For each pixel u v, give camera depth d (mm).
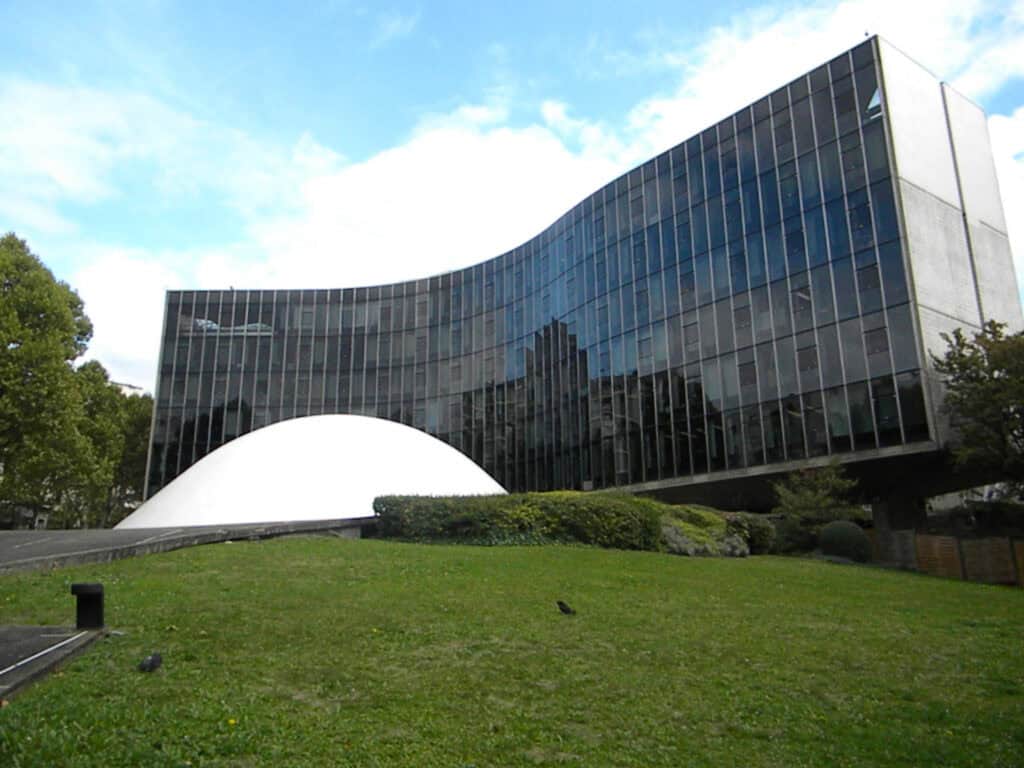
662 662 8938
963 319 30047
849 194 31047
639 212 39625
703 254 36062
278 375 53438
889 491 32469
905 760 6465
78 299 34562
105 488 45750
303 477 20906
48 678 7098
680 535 20312
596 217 42219
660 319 37531
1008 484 27219
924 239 29828
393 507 19578
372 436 23406
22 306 29703
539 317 46688
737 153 35406
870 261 29922
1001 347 24297
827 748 6648
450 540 19203
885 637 10766
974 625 12023
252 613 9820
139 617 9297
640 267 39062
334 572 13000
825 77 32625
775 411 31844
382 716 6848
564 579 13883
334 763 5824
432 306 52906
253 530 16812
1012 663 9516
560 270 45031
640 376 38094
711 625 10945
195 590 10930
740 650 9641
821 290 31188
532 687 7852
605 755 6309
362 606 10586
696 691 7996
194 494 20891
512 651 9016
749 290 33781
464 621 10211
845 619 11992
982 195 33375
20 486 33281
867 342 29406
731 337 34125
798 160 33000
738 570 16891
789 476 29594
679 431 35625
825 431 30062
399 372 52531
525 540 18984
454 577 13289
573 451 42062
